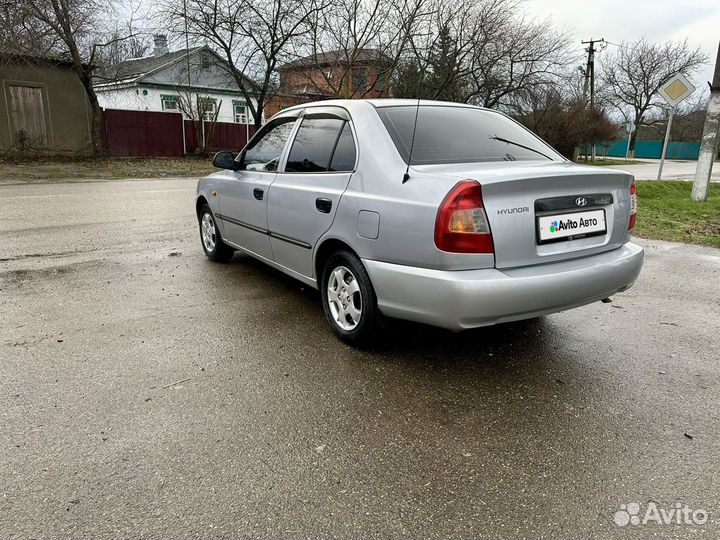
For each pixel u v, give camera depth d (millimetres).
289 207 3824
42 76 18891
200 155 23219
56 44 17859
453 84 25750
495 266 2689
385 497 2031
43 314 3918
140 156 21984
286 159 4043
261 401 2727
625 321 3990
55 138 19609
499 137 3553
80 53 19094
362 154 3248
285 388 2867
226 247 5375
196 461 2225
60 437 2371
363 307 3197
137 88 29125
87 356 3211
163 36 20859
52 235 6754
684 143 51875
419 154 3088
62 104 19547
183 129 23141
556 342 3574
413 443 2385
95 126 19828
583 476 2166
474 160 3158
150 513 1925
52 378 2924
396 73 24109
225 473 2154
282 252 4082
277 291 4562
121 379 2926
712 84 10273
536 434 2467
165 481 2098
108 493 2023
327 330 3697
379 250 2990
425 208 2709
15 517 1893
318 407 2678
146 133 22109
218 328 3703
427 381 2977
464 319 2654
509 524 1900
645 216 8922
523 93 28031
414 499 2021
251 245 4629
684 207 9945
